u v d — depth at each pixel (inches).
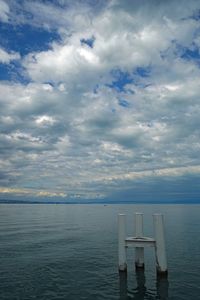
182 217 3799.2
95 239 1707.7
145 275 908.0
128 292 757.3
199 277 879.1
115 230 2246.6
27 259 1140.5
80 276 901.8
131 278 878.4
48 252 1286.9
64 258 1158.3
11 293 749.9
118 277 889.5
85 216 4537.4
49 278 882.8
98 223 2999.5
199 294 738.8
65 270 973.8
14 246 1448.1
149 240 881.5
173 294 741.3
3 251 1310.3
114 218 3959.2
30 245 1480.1
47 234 1967.3
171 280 852.6
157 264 861.8
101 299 707.4
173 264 1034.7
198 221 3029.0
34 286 806.5
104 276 901.2
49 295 734.5
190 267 992.2
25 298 713.0
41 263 1072.2
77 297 719.7
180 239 1605.6
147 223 2711.6
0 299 706.2
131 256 1192.2
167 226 2417.6
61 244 1514.5
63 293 749.9
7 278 881.5
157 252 863.7
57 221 3321.9
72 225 2743.6
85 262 1088.2
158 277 854.5
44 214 5137.8
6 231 2153.1
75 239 1707.7
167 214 4672.7
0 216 4355.3
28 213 5482.3
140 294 742.5
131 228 2277.3
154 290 772.0
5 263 1072.2
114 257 1178.6
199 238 1644.9
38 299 705.6
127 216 4111.7
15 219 3666.3
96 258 1159.0
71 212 6181.1
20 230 2228.1
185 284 816.3
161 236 863.7
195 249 1307.8
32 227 2502.5
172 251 1264.8
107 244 1514.5
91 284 823.1
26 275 912.9
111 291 766.5
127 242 908.0
